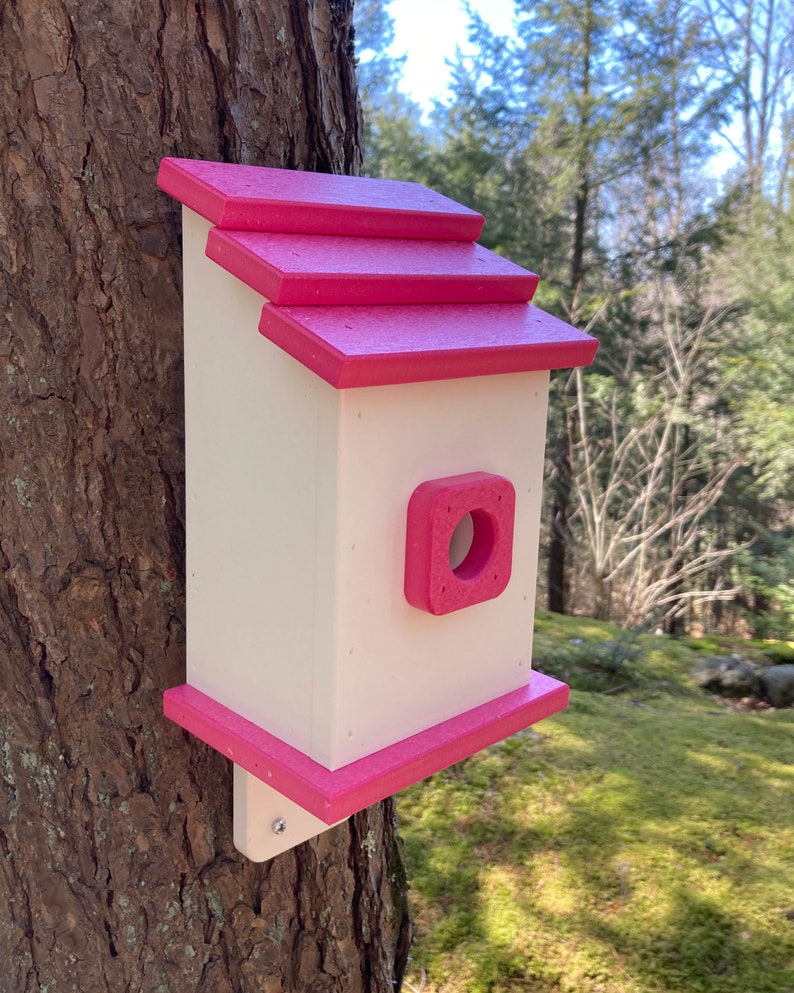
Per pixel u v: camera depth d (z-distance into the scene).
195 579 1.22
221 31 1.17
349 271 1.02
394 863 1.79
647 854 2.90
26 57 1.07
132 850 1.31
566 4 7.48
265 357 1.04
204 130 1.17
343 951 1.54
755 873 2.83
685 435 8.62
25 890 1.33
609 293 8.30
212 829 1.35
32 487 1.18
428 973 2.48
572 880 2.81
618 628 6.12
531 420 1.25
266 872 1.42
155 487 1.22
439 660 1.18
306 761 1.07
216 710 1.19
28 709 1.26
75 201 1.12
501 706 1.28
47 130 1.09
